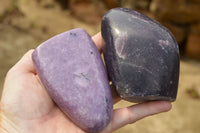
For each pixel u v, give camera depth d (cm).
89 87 26
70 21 91
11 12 79
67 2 99
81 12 93
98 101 26
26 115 27
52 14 90
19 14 80
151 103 28
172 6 81
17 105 27
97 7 93
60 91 26
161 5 82
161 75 26
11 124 27
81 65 27
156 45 27
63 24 87
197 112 63
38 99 28
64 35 28
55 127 27
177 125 58
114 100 30
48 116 28
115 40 27
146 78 26
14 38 70
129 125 56
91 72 27
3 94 28
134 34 27
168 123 59
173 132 56
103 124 26
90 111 26
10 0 84
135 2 86
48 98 29
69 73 27
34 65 28
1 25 73
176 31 88
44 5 92
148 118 60
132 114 28
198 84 74
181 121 60
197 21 84
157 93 26
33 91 28
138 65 26
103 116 26
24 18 80
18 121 27
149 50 27
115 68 27
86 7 93
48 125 27
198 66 87
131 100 28
